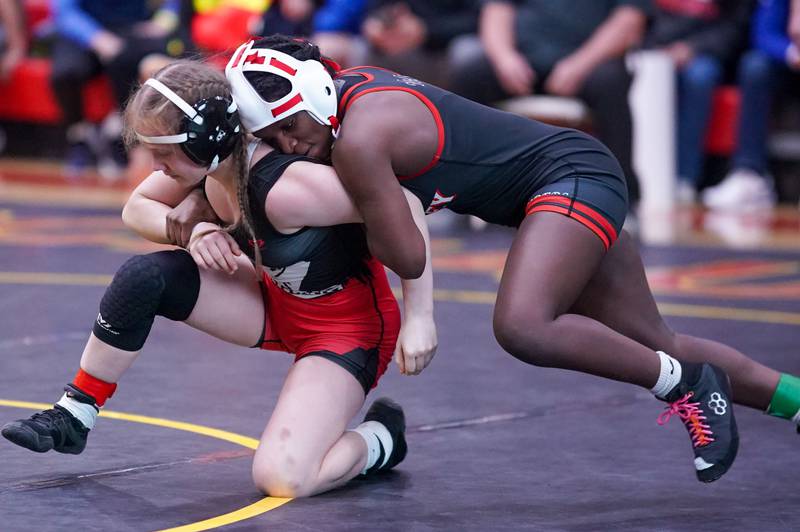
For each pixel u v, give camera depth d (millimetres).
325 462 7527
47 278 16078
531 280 7406
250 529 6777
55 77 29703
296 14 26344
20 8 31703
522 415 9781
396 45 23609
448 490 7727
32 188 27078
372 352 7922
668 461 8516
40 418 7566
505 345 7418
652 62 25219
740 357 8398
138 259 7590
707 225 22984
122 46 28531
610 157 8031
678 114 26188
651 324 8359
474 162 7699
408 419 9594
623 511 7348
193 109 7086
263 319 8039
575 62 21281
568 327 7414
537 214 7641
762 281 16812
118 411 9508
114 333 7574
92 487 7535
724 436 7527
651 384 7621
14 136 33844
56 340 12266
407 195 7555
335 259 7688
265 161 7418
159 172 8008
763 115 25234
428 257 7562
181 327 13250
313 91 7285
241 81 7297
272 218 7414
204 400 9977
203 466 8094
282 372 11117
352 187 7281
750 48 25969
